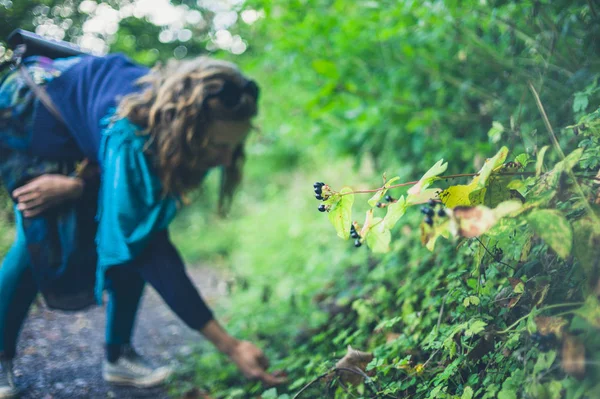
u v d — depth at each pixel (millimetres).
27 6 2965
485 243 1479
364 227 1228
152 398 2258
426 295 1864
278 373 2207
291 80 3734
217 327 2012
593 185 1262
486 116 2824
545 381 1195
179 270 1975
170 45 4426
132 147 1886
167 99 1862
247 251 5918
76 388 2242
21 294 2043
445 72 3014
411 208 2980
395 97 3248
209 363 2564
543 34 2262
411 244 2689
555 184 1192
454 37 2758
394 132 3406
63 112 1994
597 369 1054
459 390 1424
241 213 8477
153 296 4094
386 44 3262
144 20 4141
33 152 1998
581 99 1745
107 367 2318
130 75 2049
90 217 2082
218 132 1934
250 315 3123
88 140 2002
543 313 1268
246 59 4273
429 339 1570
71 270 2068
